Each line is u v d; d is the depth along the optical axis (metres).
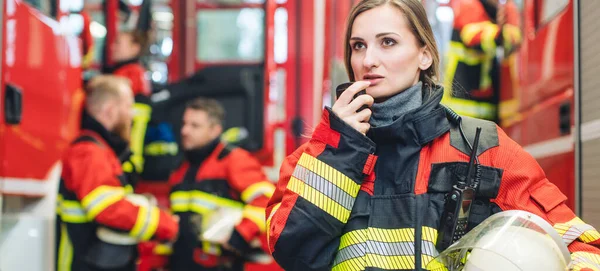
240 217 4.74
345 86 1.90
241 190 4.74
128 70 6.38
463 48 4.36
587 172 2.51
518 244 1.64
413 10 1.91
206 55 6.84
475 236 1.69
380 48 1.89
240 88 6.28
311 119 6.50
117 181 4.21
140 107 6.28
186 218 4.88
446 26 5.66
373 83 1.89
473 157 1.80
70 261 4.17
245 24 6.74
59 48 3.77
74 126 4.31
